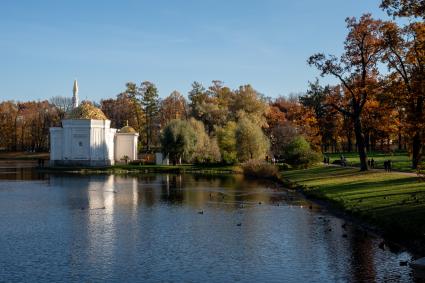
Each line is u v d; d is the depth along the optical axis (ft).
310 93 372.38
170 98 553.23
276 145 378.32
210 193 183.52
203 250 89.04
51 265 79.77
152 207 145.18
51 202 158.51
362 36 196.34
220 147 351.87
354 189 153.17
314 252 85.97
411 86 133.69
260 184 223.71
